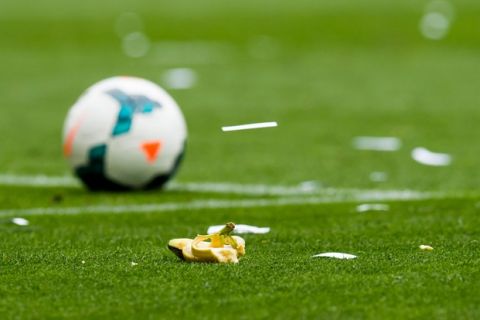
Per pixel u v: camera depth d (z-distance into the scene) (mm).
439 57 33906
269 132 21828
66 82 29906
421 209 13398
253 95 27188
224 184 16031
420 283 8656
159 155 14852
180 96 27172
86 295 8445
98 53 36031
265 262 9609
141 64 33250
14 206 14047
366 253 10211
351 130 21906
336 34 39312
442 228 11867
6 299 8359
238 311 7895
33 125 23016
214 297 8281
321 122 23047
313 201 14344
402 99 26109
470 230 11688
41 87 29109
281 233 11625
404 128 22016
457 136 20938
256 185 15945
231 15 45156
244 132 21859
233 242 9758
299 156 18938
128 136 14711
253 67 32562
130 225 12500
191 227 12305
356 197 14703
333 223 12461
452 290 8406
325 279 8836
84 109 14852
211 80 29953
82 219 12961
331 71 31547
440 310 7844
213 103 25969
